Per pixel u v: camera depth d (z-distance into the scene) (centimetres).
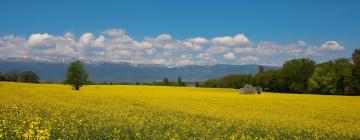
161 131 2228
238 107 4347
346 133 2562
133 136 2014
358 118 3519
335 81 9938
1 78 13925
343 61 10444
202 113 3459
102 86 10469
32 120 2189
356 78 9606
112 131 2102
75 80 8400
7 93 4862
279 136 2317
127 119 2662
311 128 2695
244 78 12950
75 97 4712
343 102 5547
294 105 4841
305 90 11181
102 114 2891
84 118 2614
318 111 4097
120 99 4809
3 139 1727
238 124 2761
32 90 5741
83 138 1878
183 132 2209
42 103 3597
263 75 12281
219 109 3975
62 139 1819
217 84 13638
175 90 9381
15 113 2636
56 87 8956
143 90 9025
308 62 11638
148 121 2684
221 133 2288
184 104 4525
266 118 3234
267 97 6556
